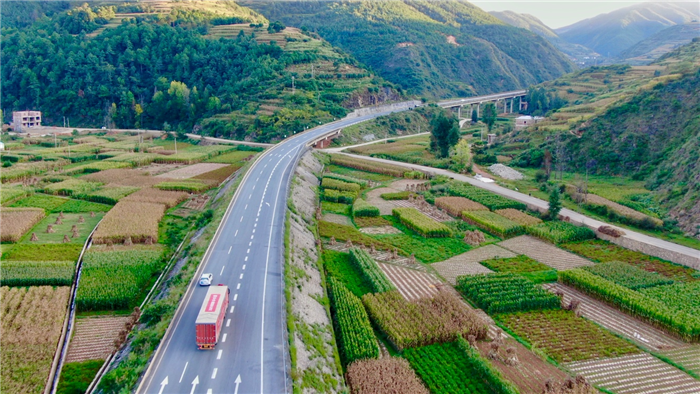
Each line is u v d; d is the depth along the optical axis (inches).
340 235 4242.1
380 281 3253.0
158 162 6993.1
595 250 3991.1
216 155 7500.0
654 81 6712.6
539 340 2664.9
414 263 3725.4
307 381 2021.4
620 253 3917.3
